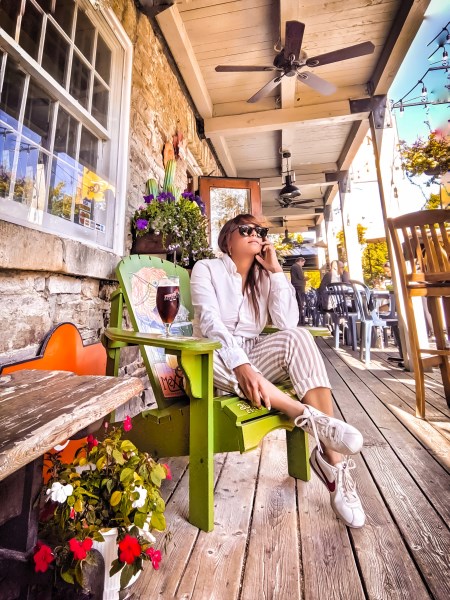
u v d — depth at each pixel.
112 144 2.24
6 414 0.52
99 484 0.85
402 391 2.74
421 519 1.14
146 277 1.66
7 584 0.59
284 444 1.83
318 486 1.38
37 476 0.61
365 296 4.04
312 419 1.10
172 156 3.29
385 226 4.00
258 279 1.63
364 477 1.42
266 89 3.60
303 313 7.39
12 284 1.23
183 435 1.19
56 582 0.65
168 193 2.44
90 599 0.70
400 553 0.99
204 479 1.10
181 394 1.45
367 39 3.63
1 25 1.38
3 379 0.73
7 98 1.41
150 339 1.11
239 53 3.71
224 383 1.22
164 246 2.26
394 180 4.06
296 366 1.22
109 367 1.46
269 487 1.37
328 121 4.48
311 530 1.09
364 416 2.16
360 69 4.11
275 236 13.81
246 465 1.57
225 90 4.39
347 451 1.04
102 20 2.13
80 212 1.89
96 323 1.83
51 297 1.45
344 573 0.92
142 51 2.68
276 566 0.94
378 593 0.85
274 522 1.14
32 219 1.51
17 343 1.24
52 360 1.38
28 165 1.51
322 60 3.18
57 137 1.73
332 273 6.76
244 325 1.52
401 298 3.67
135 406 2.25
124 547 0.73
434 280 2.12
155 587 0.87
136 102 2.53
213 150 5.49
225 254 1.63
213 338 1.30
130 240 2.36
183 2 2.96
